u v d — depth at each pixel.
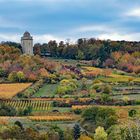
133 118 157.38
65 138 162.25
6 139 131.00
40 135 143.88
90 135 169.25
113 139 132.38
